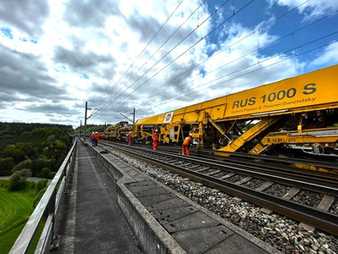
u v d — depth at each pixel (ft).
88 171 33.60
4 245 22.26
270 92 31.91
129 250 10.32
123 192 14.85
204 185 20.85
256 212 13.71
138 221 11.05
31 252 8.93
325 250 9.44
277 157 29.91
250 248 8.14
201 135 47.96
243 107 36.55
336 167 22.67
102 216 14.52
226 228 9.85
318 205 15.02
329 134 23.73
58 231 12.14
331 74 24.40
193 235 9.23
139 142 112.37
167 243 7.86
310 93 26.12
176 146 71.41
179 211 12.07
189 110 55.98
